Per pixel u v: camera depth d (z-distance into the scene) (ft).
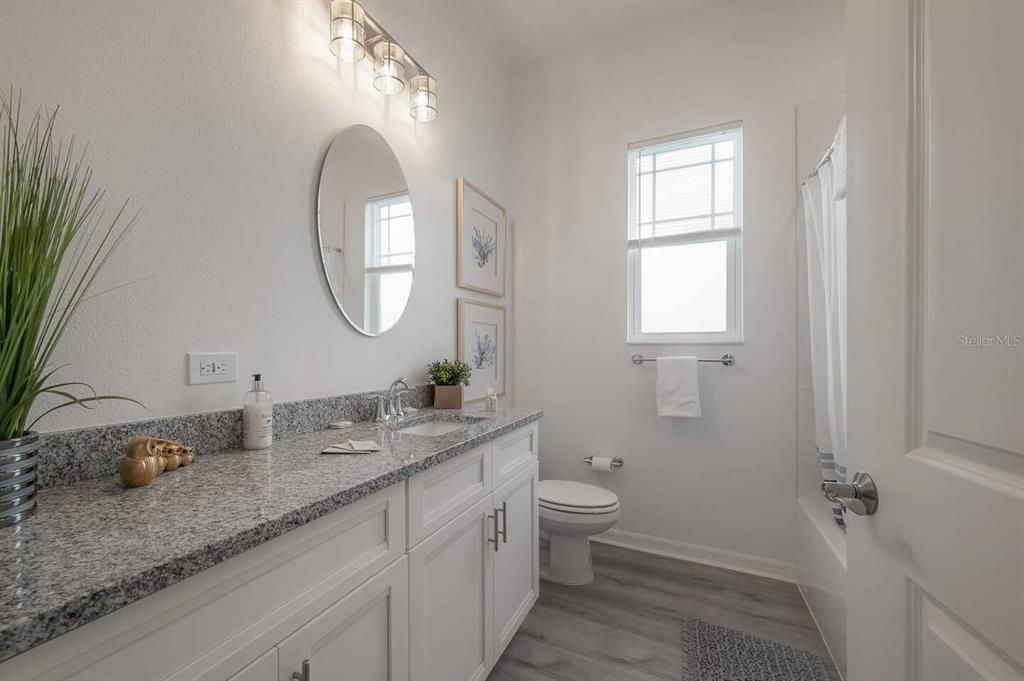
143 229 3.20
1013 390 1.40
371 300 5.35
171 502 2.42
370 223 5.34
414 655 3.35
